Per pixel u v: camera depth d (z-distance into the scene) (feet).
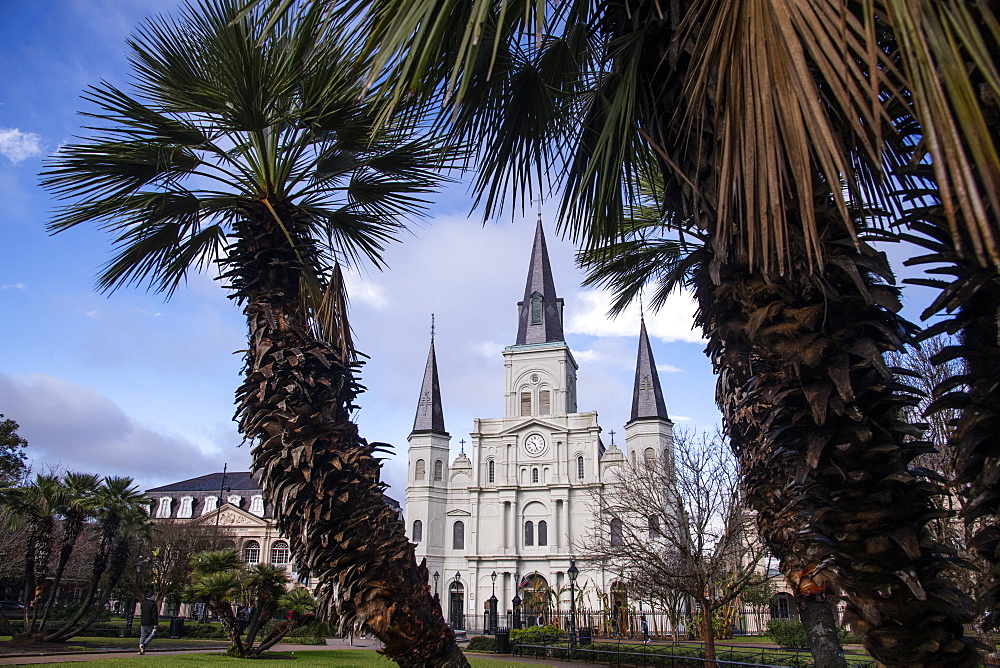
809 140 8.74
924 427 8.91
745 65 7.00
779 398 9.17
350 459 15.43
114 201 18.62
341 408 16.93
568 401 195.93
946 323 8.48
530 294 203.72
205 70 16.39
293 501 15.05
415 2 6.79
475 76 12.22
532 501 179.32
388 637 14.75
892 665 8.75
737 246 9.45
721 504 67.62
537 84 13.44
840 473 8.76
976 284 7.70
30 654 49.70
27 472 102.37
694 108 9.21
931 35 5.10
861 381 8.93
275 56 15.52
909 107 6.97
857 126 5.81
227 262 18.12
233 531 204.95
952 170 4.76
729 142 7.33
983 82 6.86
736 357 10.45
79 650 56.95
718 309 10.11
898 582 8.66
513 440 184.96
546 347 193.16
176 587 130.31
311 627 78.89
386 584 14.76
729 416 22.31
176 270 21.29
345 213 21.66
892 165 9.08
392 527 15.56
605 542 95.45
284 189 18.60
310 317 18.89
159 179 18.66
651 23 10.64
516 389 192.24
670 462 77.77
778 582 96.43
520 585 170.81
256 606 57.06
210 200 19.42
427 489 185.26
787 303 9.00
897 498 8.74
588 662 67.10
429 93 10.99
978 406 8.11
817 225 8.72
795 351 8.84
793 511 10.34
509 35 12.24
